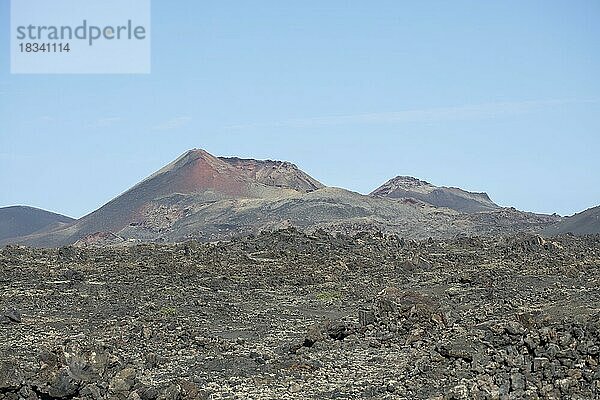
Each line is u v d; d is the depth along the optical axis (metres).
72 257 71.00
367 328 40.28
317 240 84.06
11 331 42.06
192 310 50.03
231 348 38.47
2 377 24.20
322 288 61.16
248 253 76.38
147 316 47.09
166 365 34.53
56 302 51.03
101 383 25.12
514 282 59.41
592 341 29.23
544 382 26.52
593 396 24.86
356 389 29.23
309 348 37.38
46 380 24.42
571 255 75.44
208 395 28.78
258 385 30.27
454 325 39.78
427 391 27.88
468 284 59.97
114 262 68.81
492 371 28.91
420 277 66.00
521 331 33.25
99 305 50.69
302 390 29.44
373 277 66.38
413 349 35.50
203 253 74.19
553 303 47.62
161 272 64.31
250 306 53.31
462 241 90.75
